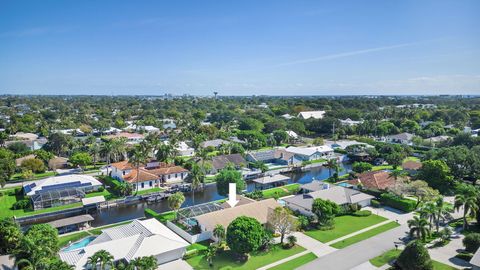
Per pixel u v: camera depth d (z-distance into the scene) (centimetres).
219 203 8888
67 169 13812
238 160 13862
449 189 10325
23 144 15850
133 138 19175
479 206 7556
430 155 12912
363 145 16888
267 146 19062
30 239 5694
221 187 9950
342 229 7681
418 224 6756
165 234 6725
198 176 10162
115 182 11312
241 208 7781
